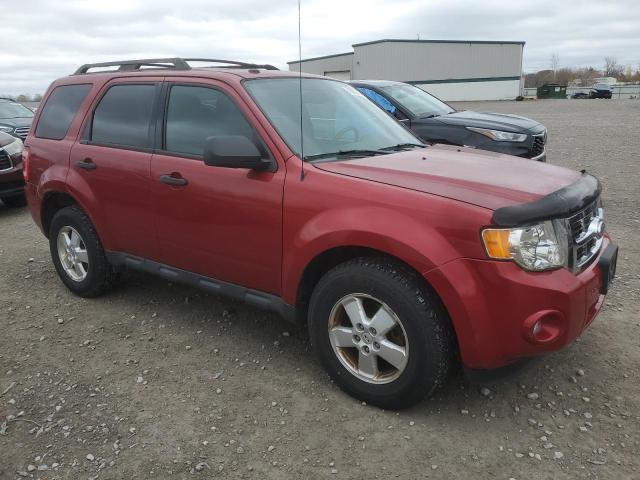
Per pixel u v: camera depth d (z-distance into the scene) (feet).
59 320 14.11
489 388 10.68
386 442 9.24
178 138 12.38
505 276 8.44
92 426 9.80
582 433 9.34
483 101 163.12
